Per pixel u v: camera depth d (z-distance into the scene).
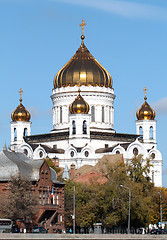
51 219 182.12
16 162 180.12
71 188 193.00
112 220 184.00
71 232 181.88
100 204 187.12
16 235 133.25
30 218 174.12
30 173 181.00
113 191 187.62
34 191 178.50
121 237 140.75
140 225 196.50
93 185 195.12
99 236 139.50
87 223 186.75
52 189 184.88
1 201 168.75
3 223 154.62
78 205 189.75
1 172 177.50
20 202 168.00
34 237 133.88
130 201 188.00
